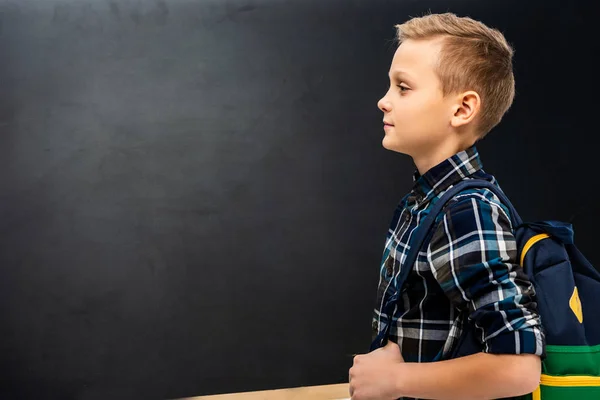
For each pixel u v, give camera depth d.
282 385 3.06
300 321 3.08
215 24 2.96
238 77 2.99
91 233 2.88
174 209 2.95
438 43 0.97
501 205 0.91
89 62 2.85
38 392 2.85
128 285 2.92
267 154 3.03
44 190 2.83
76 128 2.85
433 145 0.99
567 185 3.31
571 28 3.28
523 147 3.25
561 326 0.86
